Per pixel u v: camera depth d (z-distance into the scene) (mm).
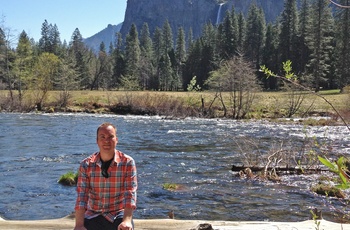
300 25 70125
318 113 35594
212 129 26594
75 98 46031
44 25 103188
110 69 99250
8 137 21375
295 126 27766
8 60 53688
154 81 91062
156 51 110250
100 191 4008
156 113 40000
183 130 26047
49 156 15695
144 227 5441
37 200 9594
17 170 13016
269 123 30359
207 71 82438
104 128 3961
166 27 113875
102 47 123875
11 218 8227
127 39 101438
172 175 12461
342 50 55844
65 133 23609
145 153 16906
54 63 51062
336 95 42906
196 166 13945
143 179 11883
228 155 16250
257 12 86125
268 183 11109
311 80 51156
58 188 10750
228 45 81688
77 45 110188
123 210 4090
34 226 5453
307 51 69500
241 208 8812
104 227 3992
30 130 24812
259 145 18375
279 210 8609
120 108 41156
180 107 38875
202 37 102625
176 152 17156
